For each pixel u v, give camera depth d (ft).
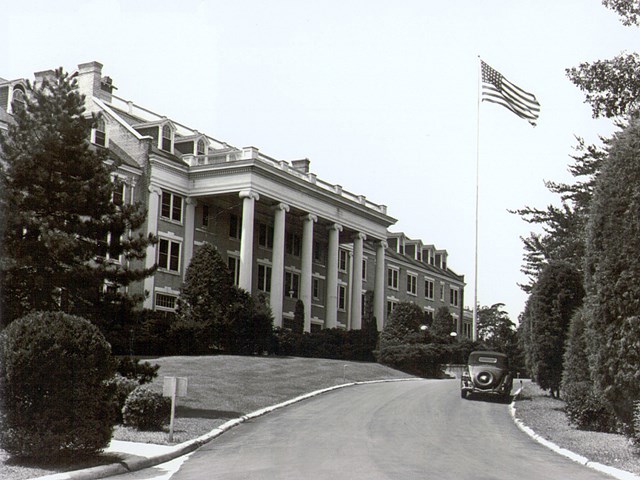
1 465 39.73
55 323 41.27
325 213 179.73
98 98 156.66
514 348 184.34
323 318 204.85
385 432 61.67
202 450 50.85
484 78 135.95
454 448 53.26
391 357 159.94
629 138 53.47
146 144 148.46
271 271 180.04
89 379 41.50
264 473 40.14
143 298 74.79
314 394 95.81
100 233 72.38
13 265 67.15
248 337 140.05
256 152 156.56
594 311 53.88
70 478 37.24
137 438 52.54
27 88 74.59
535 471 43.32
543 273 93.09
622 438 59.26
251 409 76.74
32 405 40.01
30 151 69.21
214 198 163.73
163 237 149.28
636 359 50.24
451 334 210.38
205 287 136.98
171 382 52.80
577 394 66.54
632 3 73.72
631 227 51.65
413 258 266.36
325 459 46.01
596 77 78.79
